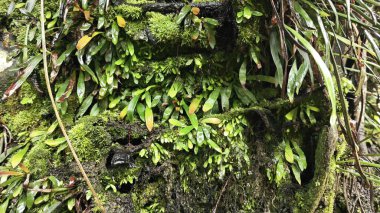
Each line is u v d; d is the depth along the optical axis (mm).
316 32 1619
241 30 1628
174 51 1771
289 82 1566
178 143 1659
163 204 1736
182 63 1742
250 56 1686
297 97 1734
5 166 1650
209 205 1756
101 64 1749
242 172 1724
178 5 1739
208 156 1688
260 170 1775
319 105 1746
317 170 1686
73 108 1751
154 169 1689
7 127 1804
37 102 1851
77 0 1637
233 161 1697
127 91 1781
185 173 1721
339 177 1793
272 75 1803
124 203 1577
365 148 2020
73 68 1729
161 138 1673
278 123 1789
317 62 1419
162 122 1718
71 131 1589
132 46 1712
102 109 1737
